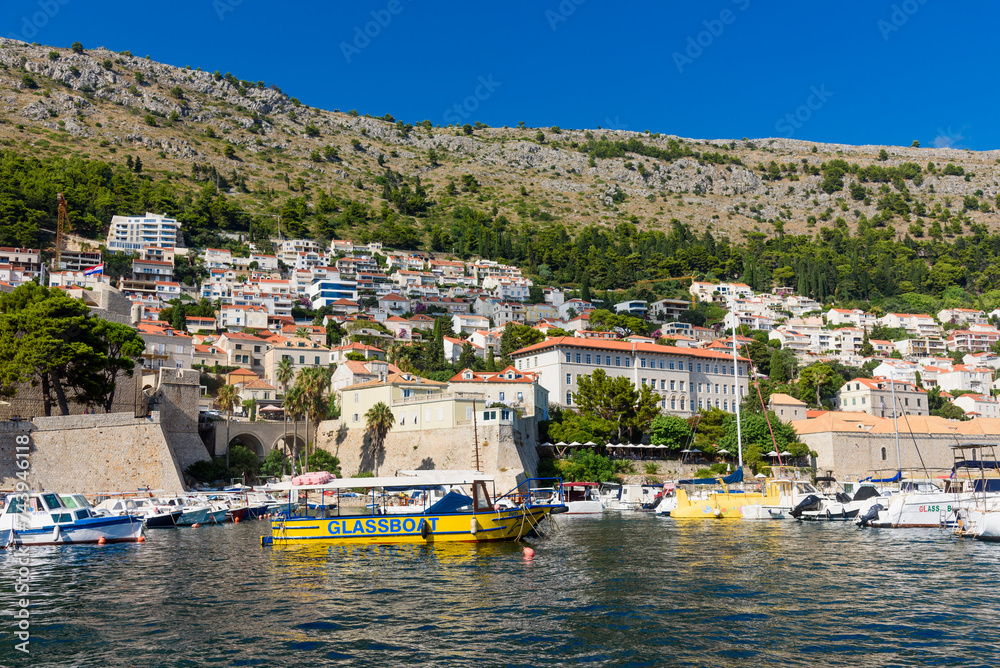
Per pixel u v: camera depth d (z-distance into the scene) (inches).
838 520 2817.4
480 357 7076.8
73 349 3048.7
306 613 1163.3
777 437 4813.0
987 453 4977.9
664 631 1051.9
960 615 1139.3
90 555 1844.2
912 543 2030.0
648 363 5531.5
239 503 2915.8
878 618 1122.0
